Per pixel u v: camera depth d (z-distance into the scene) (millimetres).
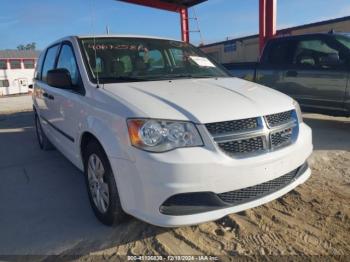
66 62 4344
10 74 44781
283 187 3215
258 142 2951
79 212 3723
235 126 2863
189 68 4355
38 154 6148
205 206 2773
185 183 2666
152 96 3125
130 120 2828
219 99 3111
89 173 3547
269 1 9219
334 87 6496
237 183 2818
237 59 26109
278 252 2857
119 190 2961
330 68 6512
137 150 2750
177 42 4789
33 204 3996
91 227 3375
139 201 2820
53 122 4957
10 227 3471
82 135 3645
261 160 2895
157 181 2684
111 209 3164
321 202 3660
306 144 3391
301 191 3930
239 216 3430
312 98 6875
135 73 3920
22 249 3072
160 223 2729
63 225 3447
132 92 3227
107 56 3971
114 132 2975
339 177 4328
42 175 4984
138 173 2762
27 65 46156
